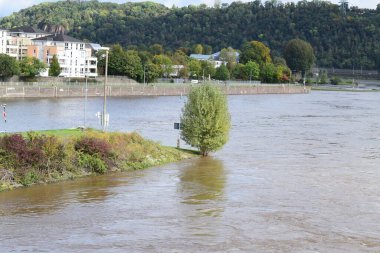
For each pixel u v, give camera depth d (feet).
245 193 193.16
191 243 139.85
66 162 209.97
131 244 138.51
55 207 170.71
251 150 297.53
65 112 475.31
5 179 191.42
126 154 235.40
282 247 138.51
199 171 232.53
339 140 352.28
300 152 294.87
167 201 180.65
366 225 157.58
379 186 208.54
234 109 585.63
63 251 132.87
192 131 268.82
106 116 272.10
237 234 147.43
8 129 346.54
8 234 144.36
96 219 159.02
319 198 187.42
